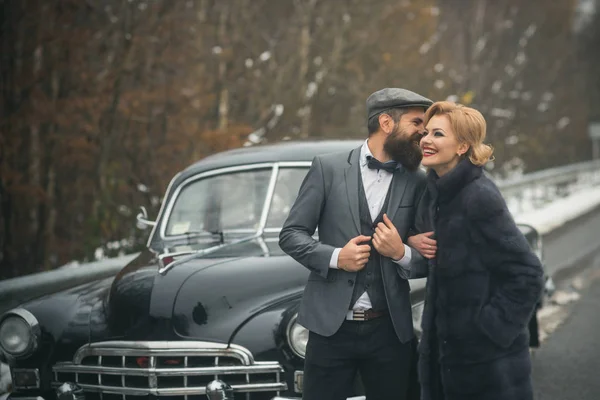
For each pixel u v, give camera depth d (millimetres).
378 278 4055
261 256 5223
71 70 15141
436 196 3914
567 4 36656
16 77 14492
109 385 4812
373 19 23453
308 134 21406
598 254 13961
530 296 3734
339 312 3990
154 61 16141
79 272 7176
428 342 3979
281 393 4645
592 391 6621
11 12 14562
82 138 14844
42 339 5016
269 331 4688
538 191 24812
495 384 3820
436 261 3895
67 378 4969
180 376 4695
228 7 20234
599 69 42562
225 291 4883
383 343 4055
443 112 3902
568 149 35719
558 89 36188
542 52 36094
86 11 15648
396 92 4055
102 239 14359
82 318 5055
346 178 4113
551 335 8609
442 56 29375
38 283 6668
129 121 15789
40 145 15367
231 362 4707
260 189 5910
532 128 34625
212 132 15805
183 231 5992
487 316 3758
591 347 8031
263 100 20719
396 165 4102
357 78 22859
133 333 4805
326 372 4082
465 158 3883
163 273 5062
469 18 34031
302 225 4105
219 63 18828
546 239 15211
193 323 4766
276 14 23281
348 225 4059
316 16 23141
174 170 15945
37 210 15602
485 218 3750
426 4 24766
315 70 22719
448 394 3914
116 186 15492
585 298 10484
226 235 5777
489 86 33344
